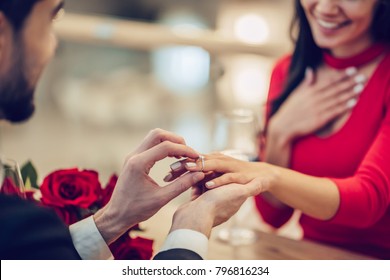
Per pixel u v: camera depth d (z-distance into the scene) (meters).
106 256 0.78
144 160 0.77
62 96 2.55
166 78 2.67
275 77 1.20
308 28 1.10
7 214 0.63
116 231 0.78
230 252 0.95
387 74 1.05
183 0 2.99
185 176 0.79
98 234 0.78
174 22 3.02
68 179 0.82
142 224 0.99
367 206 0.96
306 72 1.12
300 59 1.12
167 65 2.66
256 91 2.42
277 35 2.57
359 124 1.06
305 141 1.12
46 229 0.64
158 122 2.47
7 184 0.77
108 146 2.32
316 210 0.94
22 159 2.19
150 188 0.78
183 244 0.73
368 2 1.01
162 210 1.04
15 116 0.76
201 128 2.39
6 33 0.71
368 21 1.03
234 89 2.45
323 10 1.02
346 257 0.93
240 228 1.03
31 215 0.63
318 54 1.11
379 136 1.02
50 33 0.74
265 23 2.67
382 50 1.06
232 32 2.72
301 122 1.10
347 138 1.07
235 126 0.98
